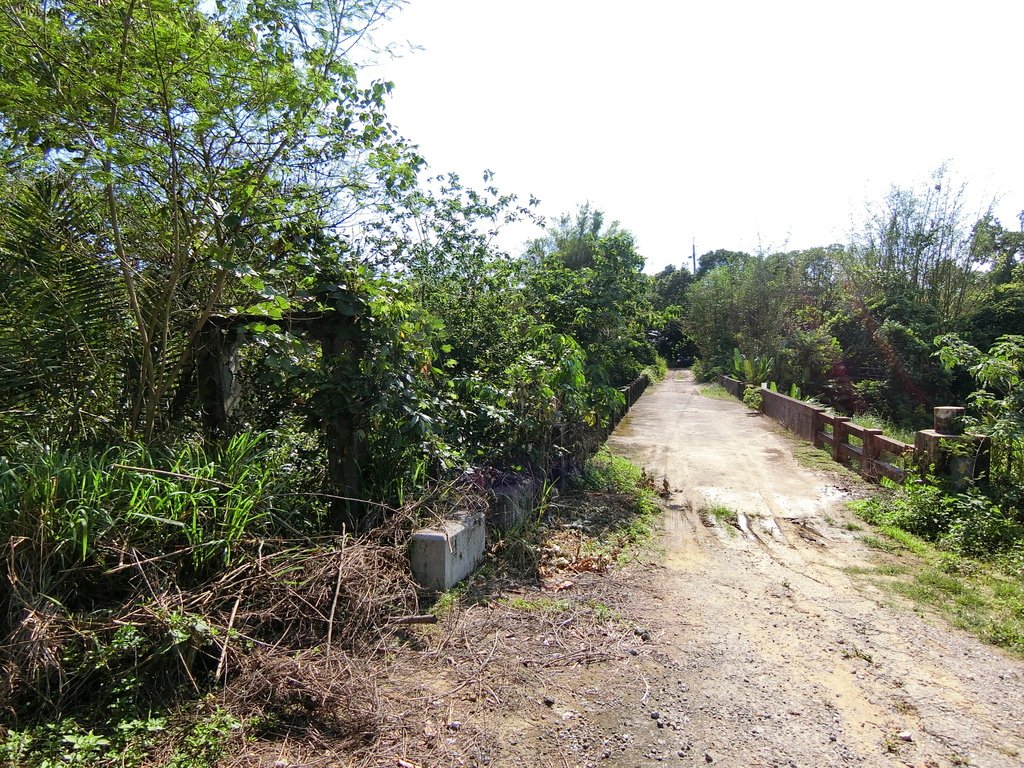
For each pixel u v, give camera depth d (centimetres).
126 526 288
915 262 2186
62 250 422
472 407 526
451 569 388
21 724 231
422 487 424
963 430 645
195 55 343
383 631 327
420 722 260
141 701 249
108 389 437
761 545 539
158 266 444
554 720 267
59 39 325
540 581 425
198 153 399
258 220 402
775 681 310
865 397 1925
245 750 232
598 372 840
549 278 862
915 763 249
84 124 344
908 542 537
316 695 258
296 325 412
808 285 2575
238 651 273
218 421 444
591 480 702
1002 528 516
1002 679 317
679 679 307
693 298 3144
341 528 395
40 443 356
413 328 428
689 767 241
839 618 388
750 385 1952
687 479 793
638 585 433
